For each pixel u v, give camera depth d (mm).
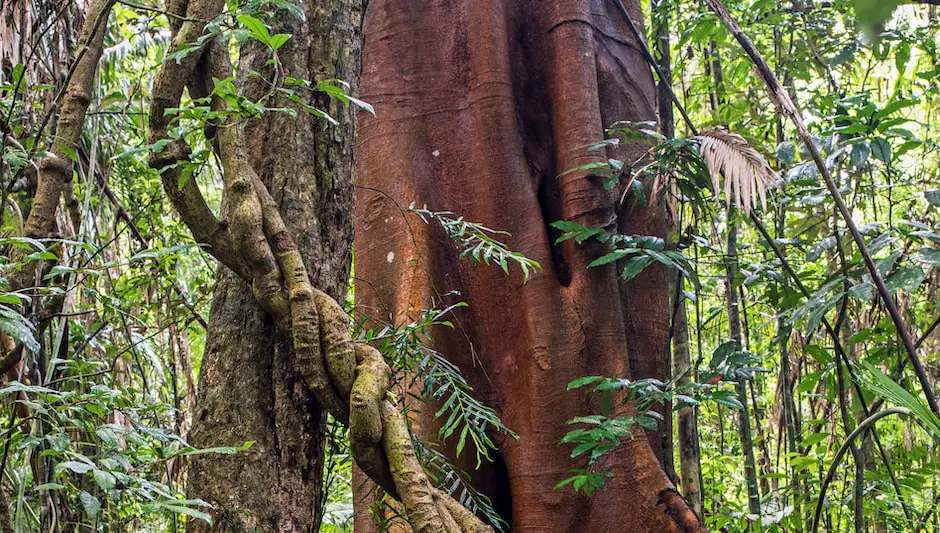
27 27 2869
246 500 2066
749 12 4863
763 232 3814
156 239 4641
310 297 1999
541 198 4113
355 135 2373
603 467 3566
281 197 2193
